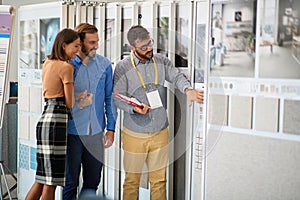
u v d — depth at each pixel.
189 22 3.64
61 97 3.90
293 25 2.91
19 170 4.93
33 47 4.61
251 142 3.22
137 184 3.94
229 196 3.39
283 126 3.02
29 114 4.71
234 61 3.27
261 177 3.18
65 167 3.93
